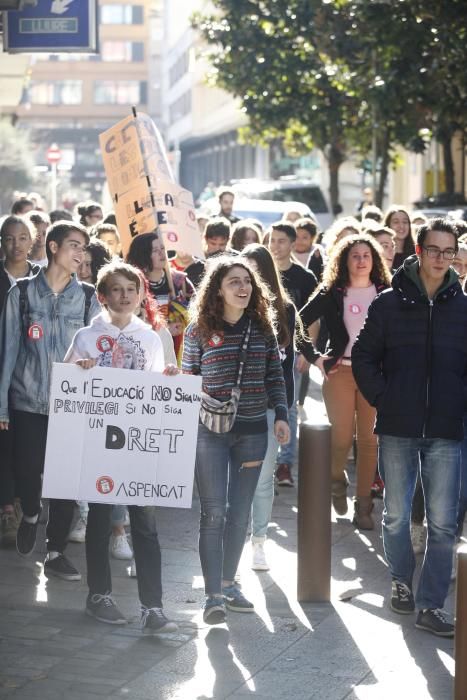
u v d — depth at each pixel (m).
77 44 17.70
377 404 8.95
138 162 13.38
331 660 8.22
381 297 8.95
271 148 77.75
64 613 9.05
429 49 29.77
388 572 10.36
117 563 10.45
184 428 8.59
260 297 8.91
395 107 33.41
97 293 8.77
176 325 11.81
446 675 7.98
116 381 8.57
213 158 116.25
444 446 8.83
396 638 8.68
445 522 8.84
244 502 9.12
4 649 8.27
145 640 8.52
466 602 7.10
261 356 8.91
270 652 8.35
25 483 10.05
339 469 12.00
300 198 41.66
